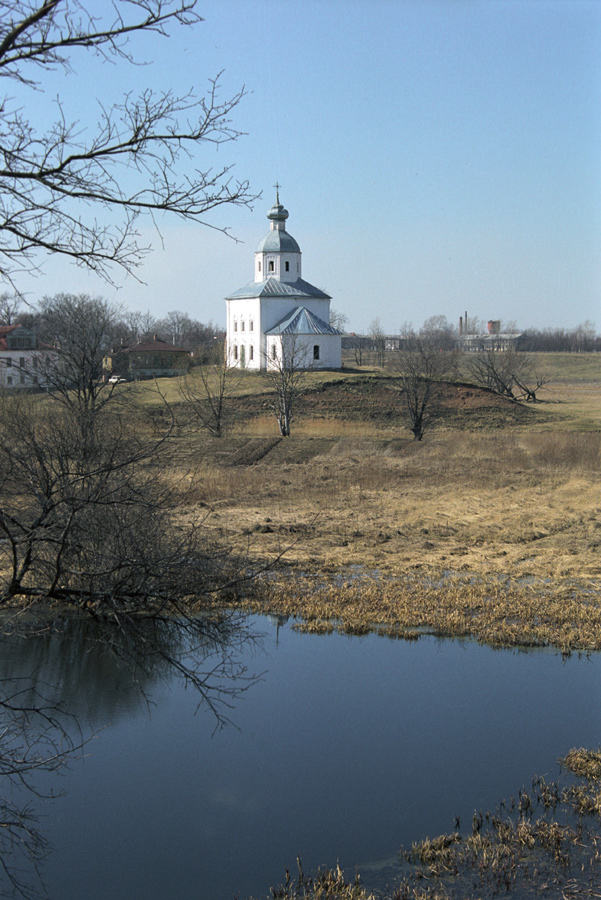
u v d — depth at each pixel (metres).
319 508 32.53
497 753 11.91
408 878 9.05
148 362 96.00
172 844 9.77
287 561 22.97
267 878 9.09
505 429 66.25
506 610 18.31
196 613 17.50
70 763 11.68
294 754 11.88
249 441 53.19
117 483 12.55
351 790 10.93
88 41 5.89
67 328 37.38
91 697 13.80
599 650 16.19
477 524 29.45
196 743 12.28
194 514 29.53
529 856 9.39
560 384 134.62
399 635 17.08
